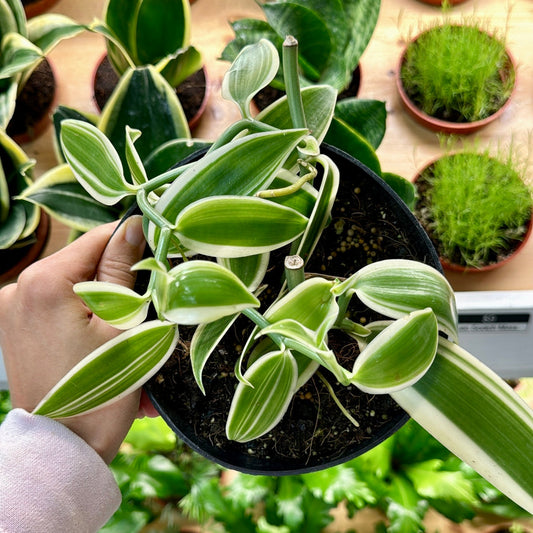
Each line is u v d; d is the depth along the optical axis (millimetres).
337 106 645
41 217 792
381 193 500
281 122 471
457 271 779
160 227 353
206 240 358
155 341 396
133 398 507
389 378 356
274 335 391
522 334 689
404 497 1008
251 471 466
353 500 982
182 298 323
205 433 481
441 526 1108
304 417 481
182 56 740
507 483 377
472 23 791
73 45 874
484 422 385
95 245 528
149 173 609
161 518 1102
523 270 775
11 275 789
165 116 670
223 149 363
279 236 370
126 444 1096
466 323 681
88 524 481
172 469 1061
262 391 401
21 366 514
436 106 815
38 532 440
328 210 420
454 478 1000
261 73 407
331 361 345
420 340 353
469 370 395
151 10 711
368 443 463
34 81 839
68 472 454
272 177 372
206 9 877
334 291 383
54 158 840
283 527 1004
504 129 822
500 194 736
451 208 757
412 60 832
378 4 653
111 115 665
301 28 622
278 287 500
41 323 503
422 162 823
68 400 387
